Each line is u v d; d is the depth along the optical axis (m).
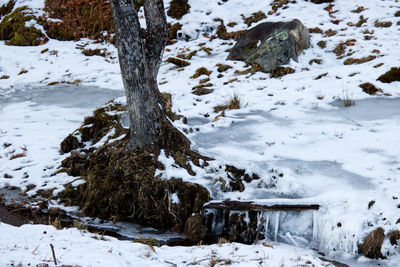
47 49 15.45
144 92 6.18
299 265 4.30
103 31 16.48
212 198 5.89
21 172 7.31
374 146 6.71
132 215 6.04
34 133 8.90
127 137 6.75
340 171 6.08
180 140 6.59
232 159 6.64
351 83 9.54
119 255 4.08
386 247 4.75
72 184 6.67
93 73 13.41
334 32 13.16
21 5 17.23
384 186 5.49
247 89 10.30
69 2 16.83
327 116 8.20
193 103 9.74
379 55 10.90
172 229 5.81
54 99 11.28
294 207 5.40
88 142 8.13
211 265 4.23
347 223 5.03
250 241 5.55
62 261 3.64
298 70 11.05
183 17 15.61
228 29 14.85
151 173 6.09
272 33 11.59
